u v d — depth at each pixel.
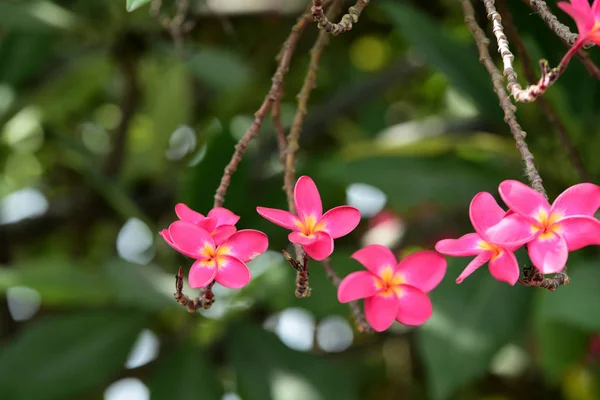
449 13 2.50
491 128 2.06
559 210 1.39
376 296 1.45
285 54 1.53
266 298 1.92
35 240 2.62
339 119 2.77
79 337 1.97
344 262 1.92
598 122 1.92
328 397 1.93
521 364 2.39
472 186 1.93
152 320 2.04
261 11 2.12
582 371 2.43
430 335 1.81
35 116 2.52
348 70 2.84
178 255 2.12
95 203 2.52
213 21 2.37
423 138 1.92
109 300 2.03
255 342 1.99
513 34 1.58
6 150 2.70
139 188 2.65
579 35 1.39
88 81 2.63
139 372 2.14
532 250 1.38
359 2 1.44
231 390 2.18
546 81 1.39
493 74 1.46
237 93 2.51
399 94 2.89
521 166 1.95
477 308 1.82
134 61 2.34
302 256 1.44
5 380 1.93
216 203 1.50
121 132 2.40
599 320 1.73
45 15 2.15
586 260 1.87
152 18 2.25
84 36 2.29
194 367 1.96
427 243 2.28
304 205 1.44
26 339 1.96
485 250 1.41
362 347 2.54
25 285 1.91
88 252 2.73
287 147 1.55
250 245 1.43
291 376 1.95
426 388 2.58
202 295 1.44
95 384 1.95
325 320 2.57
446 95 2.38
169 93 2.38
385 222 2.37
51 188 2.85
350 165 1.94
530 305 1.83
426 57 1.89
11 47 2.26
